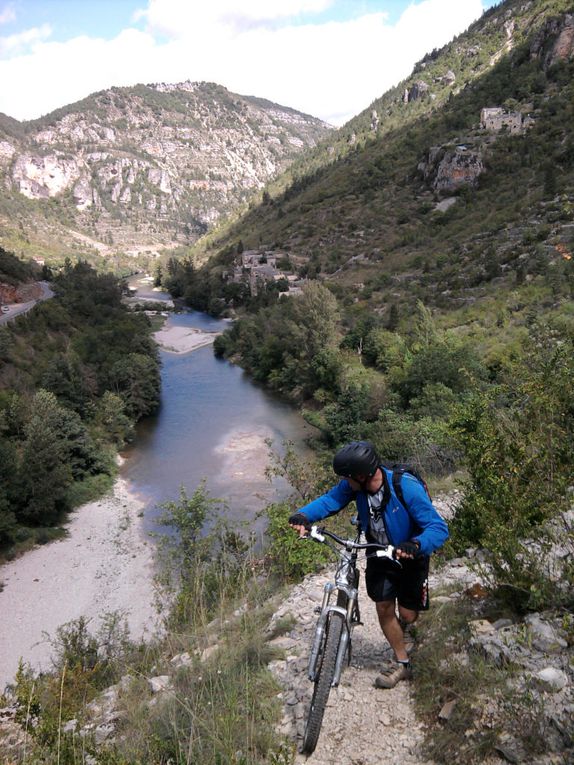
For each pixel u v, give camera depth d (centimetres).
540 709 309
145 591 2664
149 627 2303
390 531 369
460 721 334
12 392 4706
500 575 417
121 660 716
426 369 3947
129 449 4606
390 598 382
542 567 419
